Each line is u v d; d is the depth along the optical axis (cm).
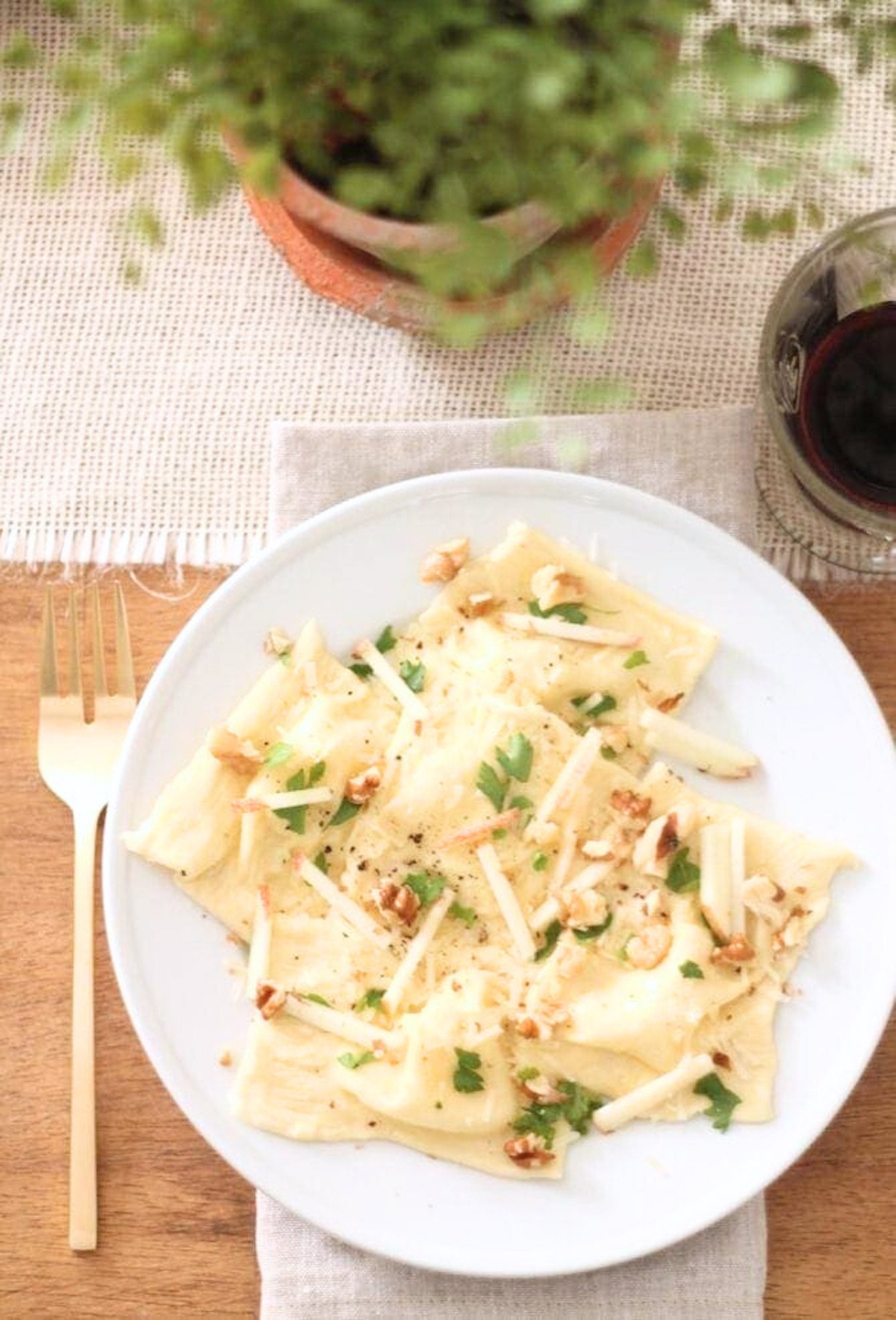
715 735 94
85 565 98
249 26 74
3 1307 95
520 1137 91
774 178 78
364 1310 94
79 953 95
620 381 94
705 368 98
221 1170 95
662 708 93
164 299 98
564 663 93
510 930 92
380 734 93
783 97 78
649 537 93
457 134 76
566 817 93
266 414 98
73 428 98
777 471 98
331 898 92
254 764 92
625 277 97
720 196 97
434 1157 91
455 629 94
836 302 92
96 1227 95
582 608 94
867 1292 95
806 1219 95
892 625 97
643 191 86
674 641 93
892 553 97
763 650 93
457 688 93
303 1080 91
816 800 93
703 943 92
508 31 75
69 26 97
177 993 92
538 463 96
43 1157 96
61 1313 95
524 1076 92
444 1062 91
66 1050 96
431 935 92
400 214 81
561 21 77
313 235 88
